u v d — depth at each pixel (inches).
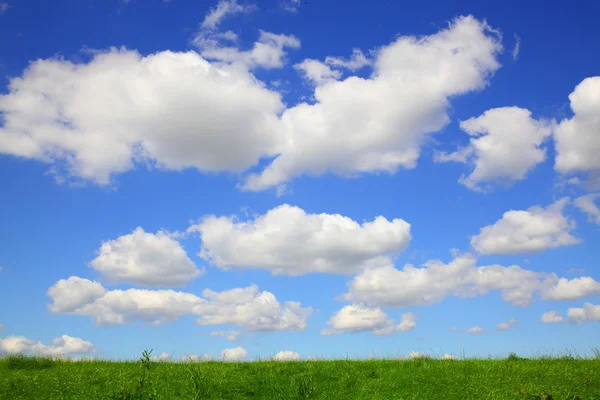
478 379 525.0
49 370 613.6
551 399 432.8
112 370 589.0
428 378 535.2
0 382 508.7
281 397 481.7
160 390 490.6
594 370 548.7
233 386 509.7
